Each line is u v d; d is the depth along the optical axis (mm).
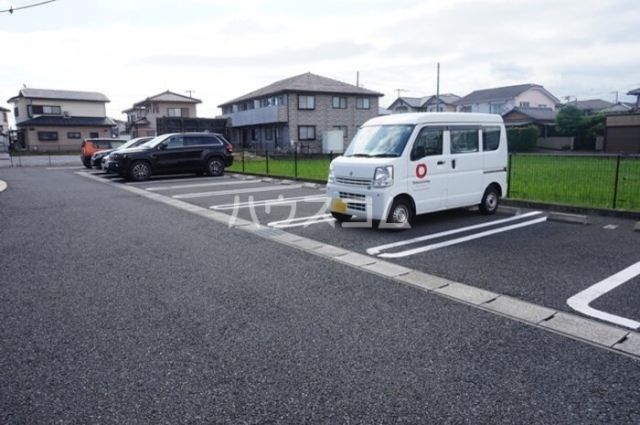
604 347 2809
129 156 13227
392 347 2820
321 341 2910
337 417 2125
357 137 6930
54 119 37656
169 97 40719
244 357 2707
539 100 44875
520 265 4547
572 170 12344
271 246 5426
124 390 2361
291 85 29625
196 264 4680
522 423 2068
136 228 6504
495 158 7328
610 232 6070
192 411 2180
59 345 2877
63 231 6320
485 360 2650
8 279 4215
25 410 2191
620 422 2070
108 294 3805
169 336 2998
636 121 24609
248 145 35062
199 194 10180
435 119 6469
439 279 4141
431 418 2111
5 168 21172
